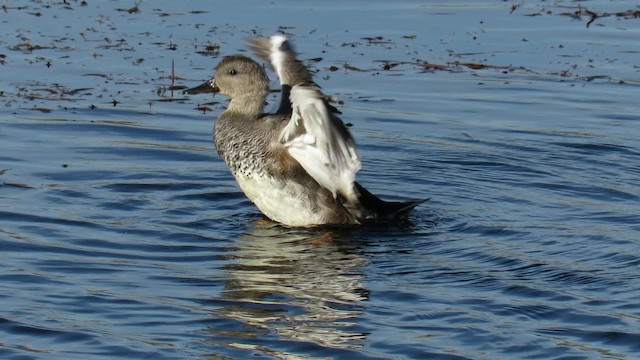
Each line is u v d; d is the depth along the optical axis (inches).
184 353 371.2
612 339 383.2
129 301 411.2
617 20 847.1
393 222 505.4
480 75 730.8
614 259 455.5
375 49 770.2
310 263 454.3
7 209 506.0
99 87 693.3
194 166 580.4
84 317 396.8
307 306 409.7
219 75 515.2
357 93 695.1
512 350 374.6
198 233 489.7
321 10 856.9
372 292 422.9
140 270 443.8
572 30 822.5
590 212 518.0
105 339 379.6
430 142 622.2
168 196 537.0
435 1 890.7
